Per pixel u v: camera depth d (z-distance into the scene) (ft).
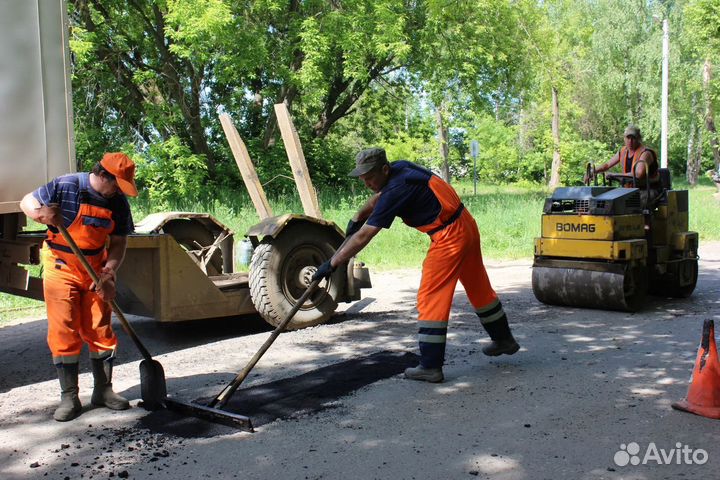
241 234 40.63
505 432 13.32
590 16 127.44
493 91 77.61
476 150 83.30
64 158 16.66
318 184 69.97
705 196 82.64
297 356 19.40
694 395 14.43
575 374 17.12
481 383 16.49
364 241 15.72
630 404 14.82
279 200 54.95
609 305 24.72
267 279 21.83
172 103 61.26
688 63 121.80
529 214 52.42
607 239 24.26
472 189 105.50
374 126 84.69
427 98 80.23
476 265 17.56
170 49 52.65
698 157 143.02
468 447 12.60
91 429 13.91
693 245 27.66
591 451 12.34
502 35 72.13
